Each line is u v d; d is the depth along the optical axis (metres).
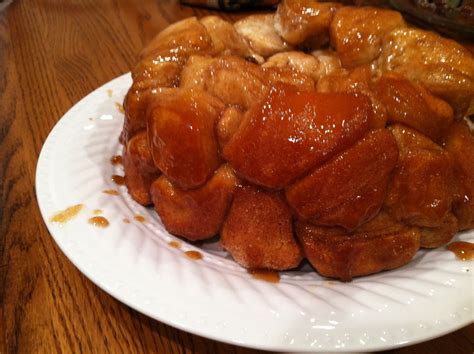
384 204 0.23
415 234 0.24
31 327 0.22
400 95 0.23
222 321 0.20
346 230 0.23
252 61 0.28
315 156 0.21
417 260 0.25
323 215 0.22
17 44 0.49
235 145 0.22
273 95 0.22
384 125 0.22
